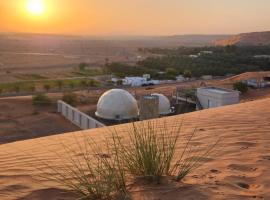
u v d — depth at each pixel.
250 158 4.52
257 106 10.93
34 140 7.72
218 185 3.45
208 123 7.92
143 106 27.20
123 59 185.00
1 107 47.97
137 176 3.66
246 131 6.64
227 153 4.89
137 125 8.43
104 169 3.98
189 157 4.73
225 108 11.23
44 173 4.35
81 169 4.34
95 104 51.44
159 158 3.73
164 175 3.73
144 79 80.62
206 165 4.29
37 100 50.97
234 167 4.15
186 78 87.19
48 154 5.66
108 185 3.31
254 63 106.56
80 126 38.34
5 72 120.75
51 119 42.09
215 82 69.00
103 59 188.75
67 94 54.06
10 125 39.88
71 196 3.41
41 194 3.53
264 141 5.60
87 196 3.26
